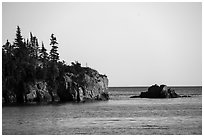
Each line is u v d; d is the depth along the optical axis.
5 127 65.69
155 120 75.06
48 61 132.00
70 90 125.94
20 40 127.38
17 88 115.12
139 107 105.12
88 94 132.62
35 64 123.94
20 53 124.12
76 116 82.31
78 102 123.25
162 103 120.31
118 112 91.00
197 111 92.50
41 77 120.75
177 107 104.00
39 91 118.12
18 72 116.19
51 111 92.38
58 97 124.56
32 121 73.62
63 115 84.31
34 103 113.62
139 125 67.56
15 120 75.12
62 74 127.69
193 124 69.00
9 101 113.19
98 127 65.25
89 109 99.06
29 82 116.88
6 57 117.50
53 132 60.09
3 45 122.25
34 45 134.12
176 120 74.88
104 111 93.62
